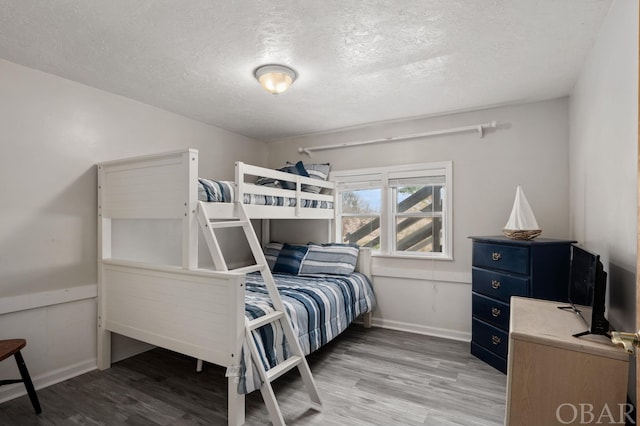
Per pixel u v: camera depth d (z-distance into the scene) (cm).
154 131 318
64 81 254
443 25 186
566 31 192
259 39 201
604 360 122
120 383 245
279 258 396
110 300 262
